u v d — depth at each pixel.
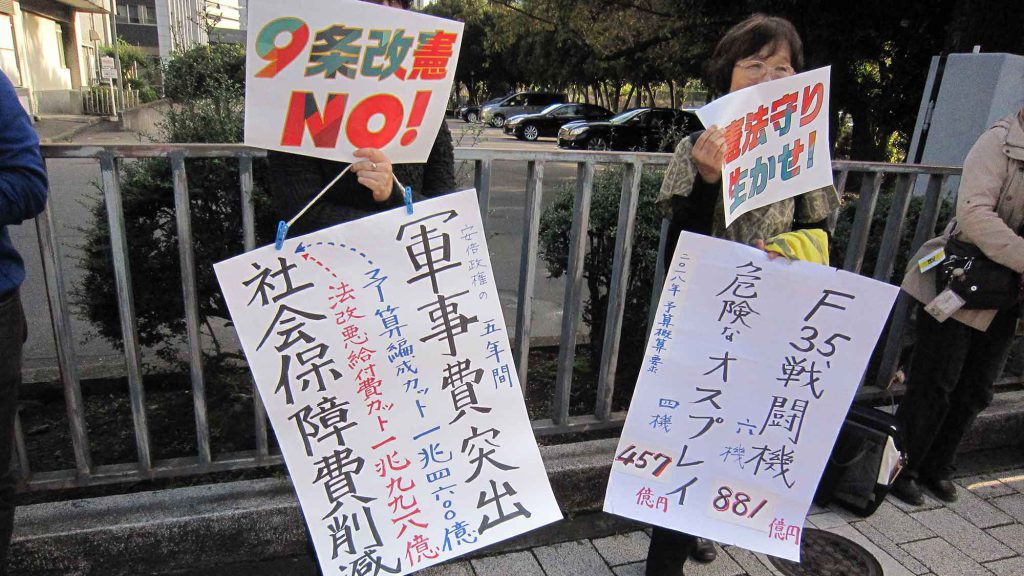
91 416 2.92
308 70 1.40
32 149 1.52
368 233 1.55
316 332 1.54
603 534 2.54
